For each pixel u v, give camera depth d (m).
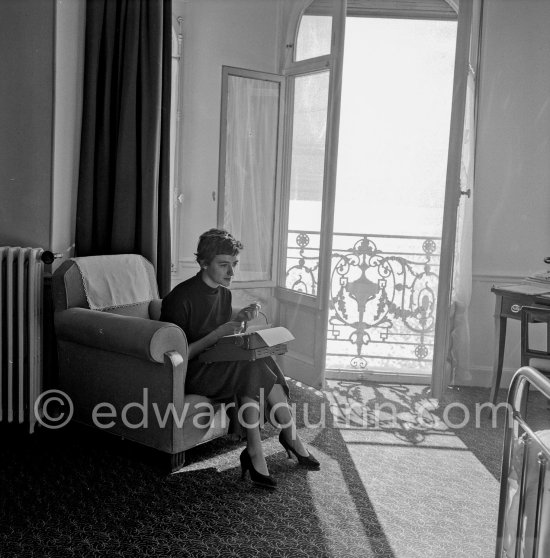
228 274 3.22
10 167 3.79
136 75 4.13
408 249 7.22
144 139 4.18
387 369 5.30
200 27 4.90
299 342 4.85
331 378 4.98
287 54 4.98
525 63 4.85
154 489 2.94
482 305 5.02
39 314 3.65
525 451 2.02
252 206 4.98
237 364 3.10
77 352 3.41
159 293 4.41
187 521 2.66
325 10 4.67
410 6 5.42
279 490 2.97
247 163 4.95
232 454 3.36
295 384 4.78
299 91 4.87
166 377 3.03
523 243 4.96
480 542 2.60
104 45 4.07
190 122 4.95
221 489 2.96
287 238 4.98
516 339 5.00
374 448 3.56
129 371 3.17
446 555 2.49
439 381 4.50
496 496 3.02
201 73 4.93
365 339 5.94
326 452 3.47
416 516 2.79
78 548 2.43
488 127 4.89
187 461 3.26
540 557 1.84
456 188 4.34
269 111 4.95
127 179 4.15
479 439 3.77
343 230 7.37
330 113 4.51
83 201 4.09
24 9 3.70
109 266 3.76
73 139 4.01
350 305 6.07
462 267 4.80
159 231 4.41
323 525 2.68
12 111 3.76
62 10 3.75
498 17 4.83
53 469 3.13
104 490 2.92
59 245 3.91
